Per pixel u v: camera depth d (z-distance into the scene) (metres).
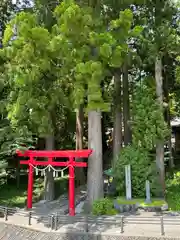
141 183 11.72
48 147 13.63
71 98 11.48
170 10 12.99
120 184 11.96
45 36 9.49
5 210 10.28
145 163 12.02
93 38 9.80
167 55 16.06
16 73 10.70
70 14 9.14
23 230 9.25
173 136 29.77
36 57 10.08
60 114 16.62
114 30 10.29
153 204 10.51
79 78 10.13
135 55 12.58
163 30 12.30
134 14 13.54
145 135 12.03
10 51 10.24
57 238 8.52
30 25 9.75
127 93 16.30
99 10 11.02
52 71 11.30
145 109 12.44
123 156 12.39
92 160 11.59
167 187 13.59
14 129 11.95
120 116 15.60
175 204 11.17
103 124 23.09
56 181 18.59
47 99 11.43
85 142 21.50
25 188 16.55
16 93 11.41
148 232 8.16
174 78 18.81
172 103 20.92
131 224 8.98
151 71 14.94
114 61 10.08
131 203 10.68
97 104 10.12
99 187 11.40
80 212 10.97
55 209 11.65
